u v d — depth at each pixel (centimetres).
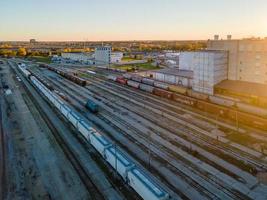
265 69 5191
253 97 4984
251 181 2459
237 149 3158
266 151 3083
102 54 15225
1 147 3306
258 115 4300
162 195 1969
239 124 4038
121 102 5603
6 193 2338
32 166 2803
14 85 7762
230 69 5850
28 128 3972
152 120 4297
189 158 2930
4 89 7081
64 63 15125
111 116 4569
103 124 4134
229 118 4284
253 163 2803
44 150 3184
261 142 3359
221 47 5956
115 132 3766
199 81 6078
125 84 7825
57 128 3941
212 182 2452
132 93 6575
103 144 2941
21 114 4722
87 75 9888
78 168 2731
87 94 6500
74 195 2284
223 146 3247
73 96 6269
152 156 2989
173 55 15638
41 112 4819
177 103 5425
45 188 2400
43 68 12481
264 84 5247
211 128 3888
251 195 2252
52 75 10044
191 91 5906
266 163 2802
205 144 3309
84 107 5212
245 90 5212
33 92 6694
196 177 2541
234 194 2270
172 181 2475
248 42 5394
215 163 2812
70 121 4181
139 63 13975
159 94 6144
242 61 5578
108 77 9100
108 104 5447
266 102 4747
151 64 13200
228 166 2745
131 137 3566
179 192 2303
